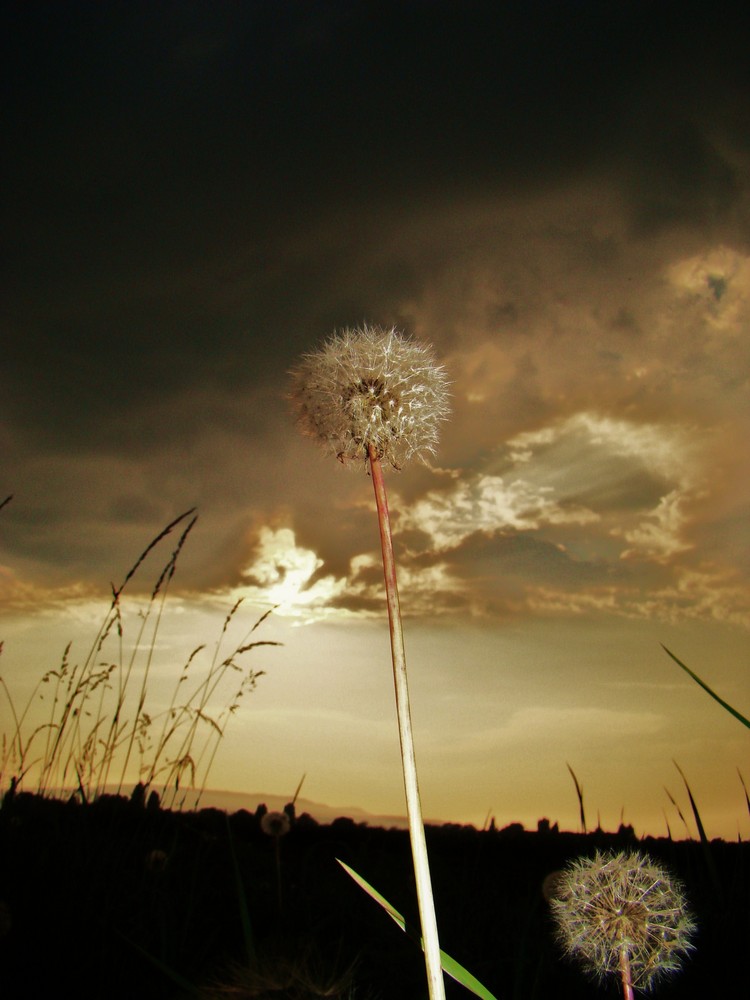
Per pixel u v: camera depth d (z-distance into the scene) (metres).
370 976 2.64
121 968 2.50
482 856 4.62
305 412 1.28
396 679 1.00
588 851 2.51
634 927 1.41
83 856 3.03
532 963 2.66
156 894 3.04
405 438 1.25
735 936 2.53
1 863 2.87
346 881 3.97
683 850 3.19
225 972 2.55
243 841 4.60
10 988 2.34
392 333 1.30
